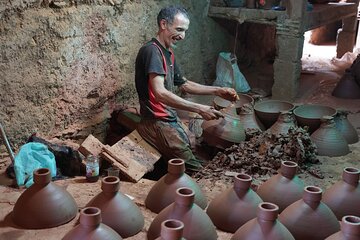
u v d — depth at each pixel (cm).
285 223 247
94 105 421
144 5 459
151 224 245
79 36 393
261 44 672
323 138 387
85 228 217
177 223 198
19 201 266
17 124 357
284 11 521
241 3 562
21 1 342
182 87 399
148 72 358
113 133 436
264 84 599
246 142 384
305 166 363
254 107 429
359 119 484
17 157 326
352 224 208
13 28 341
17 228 261
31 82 361
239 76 561
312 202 246
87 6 397
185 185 279
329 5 628
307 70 652
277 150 364
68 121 400
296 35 519
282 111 408
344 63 690
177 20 360
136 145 369
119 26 432
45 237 253
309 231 242
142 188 324
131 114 429
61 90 387
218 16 568
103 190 255
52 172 334
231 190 264
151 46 365
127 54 449
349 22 709
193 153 405
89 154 344
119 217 250
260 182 335
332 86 582
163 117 374
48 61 371
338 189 276
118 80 444
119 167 338
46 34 365
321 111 425
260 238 219
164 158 384
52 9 369
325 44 824
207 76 595
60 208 264
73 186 320
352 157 384
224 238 251
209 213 267
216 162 369
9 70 344
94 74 416
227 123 390
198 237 232
